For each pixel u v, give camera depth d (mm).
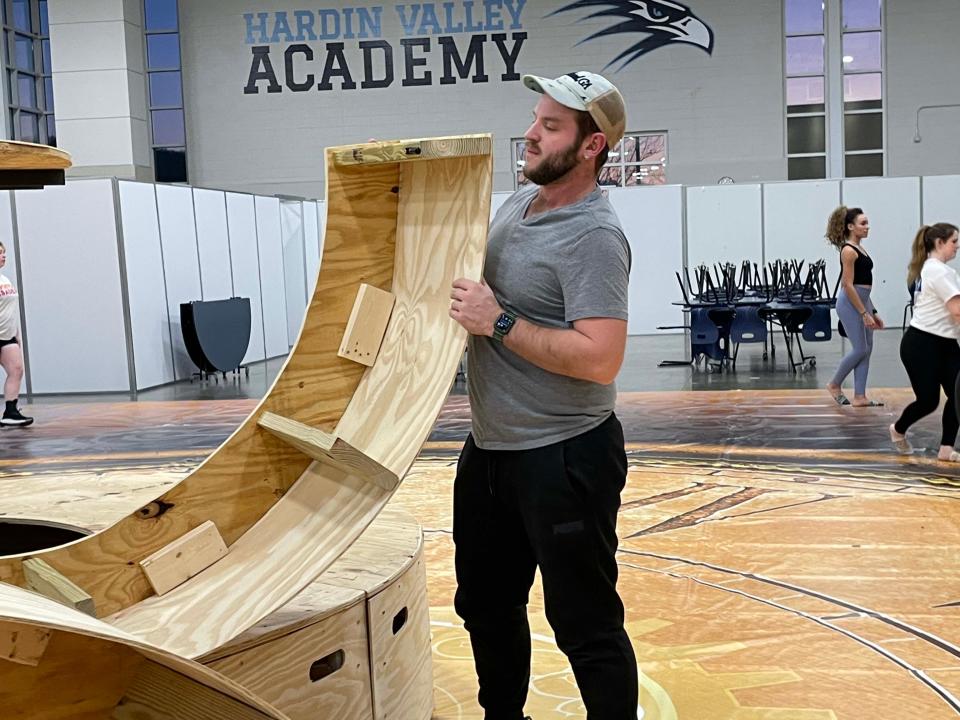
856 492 4613
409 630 2215
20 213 9375
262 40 16812
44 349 9516
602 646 1854
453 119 16891
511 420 1848
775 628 2902
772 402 7625
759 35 16281
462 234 1948
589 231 1785
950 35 15945
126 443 6816
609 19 16500
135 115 16281
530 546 2027
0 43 15953
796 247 13422
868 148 16344
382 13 16750
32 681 1206
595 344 1741
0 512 2793
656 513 4332
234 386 9961
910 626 2893
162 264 10023
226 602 1784
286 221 13172
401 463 1831
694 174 16109
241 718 1187
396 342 2002
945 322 5160
